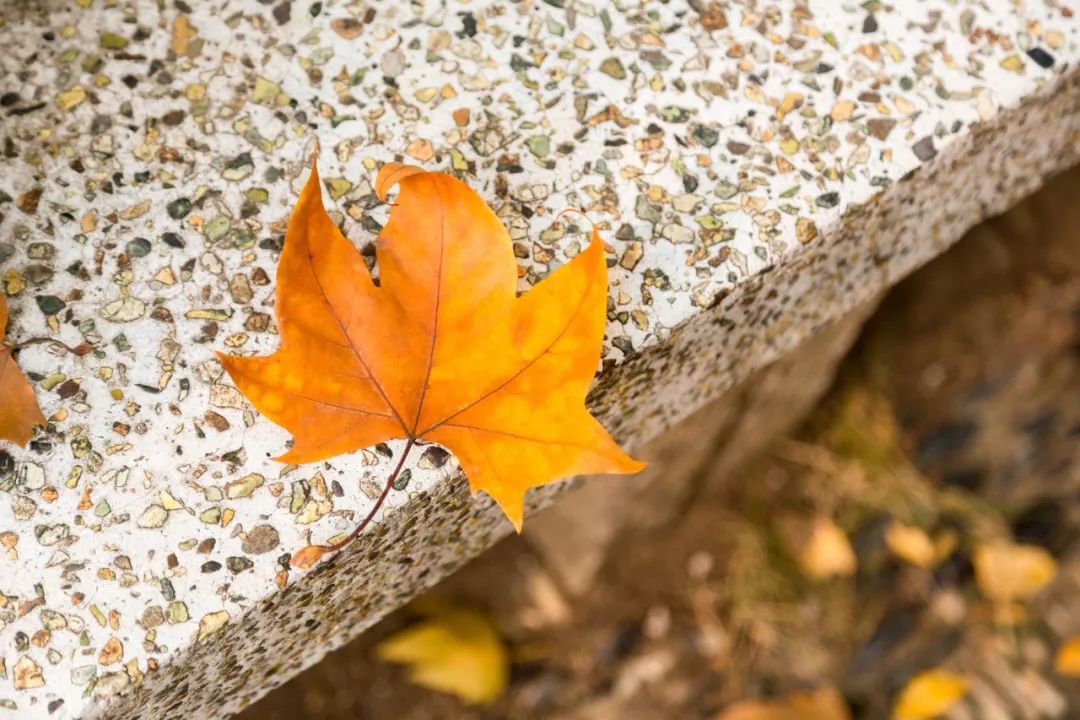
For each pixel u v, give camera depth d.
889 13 0.81
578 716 1.02
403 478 0.76
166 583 0.75
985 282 1.14
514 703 1.03
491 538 0.84
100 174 0.78
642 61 0.80
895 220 0.82
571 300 0.74
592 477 0.86
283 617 0.77
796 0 0.81
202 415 0.76
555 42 0.80
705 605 1.06
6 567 0.75
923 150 0.80
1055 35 0.81
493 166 0.79
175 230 0.78
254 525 0.75
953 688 1.00
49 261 0.77
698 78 0.80
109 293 0.77
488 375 0.74
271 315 0.77
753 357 0.84
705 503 1.08
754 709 1.00
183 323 0.77
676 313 0.78
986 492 1.08
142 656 0.74
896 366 1.14
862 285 0.85
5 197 0.78
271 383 0.73
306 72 0.80
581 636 1.05
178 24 0.80
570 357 0.74
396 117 0.79
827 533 1.07
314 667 1.01
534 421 0.74
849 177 0.80
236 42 0.80
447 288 0.74
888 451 1.10
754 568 1.07
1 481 0.75
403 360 0.74
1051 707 1.01
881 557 1.07
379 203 0.78
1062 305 1.12
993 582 1.04
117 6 0.80
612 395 0.79
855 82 0.81
